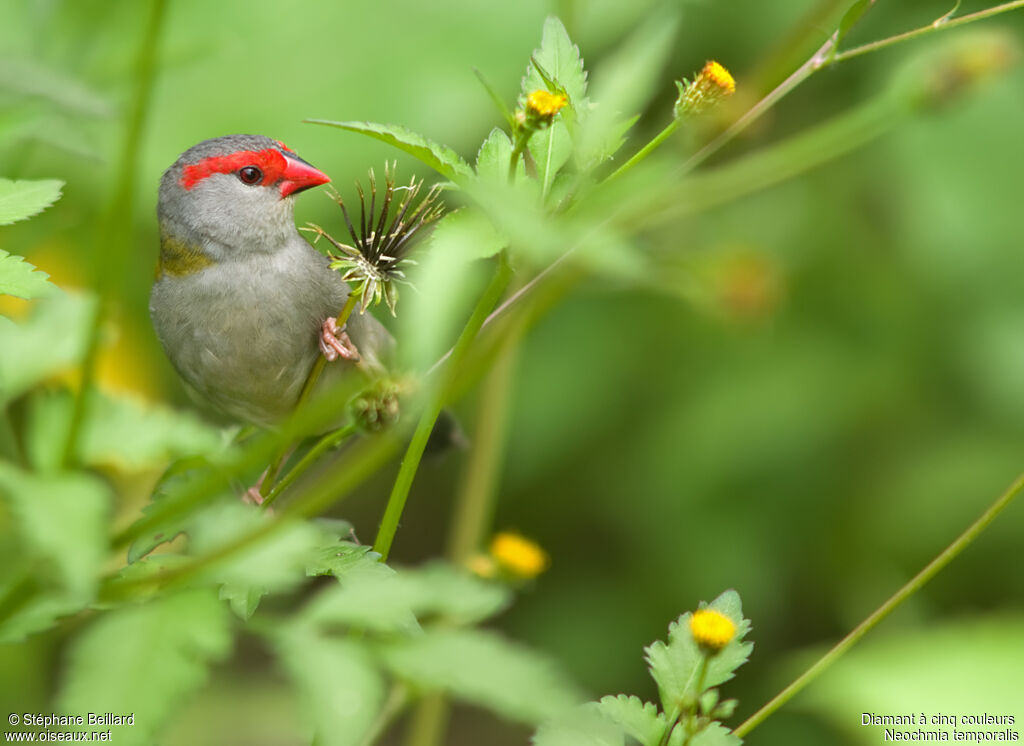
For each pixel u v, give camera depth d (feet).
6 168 22.36
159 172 32.37
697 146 17.29
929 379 34.22
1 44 24.58
